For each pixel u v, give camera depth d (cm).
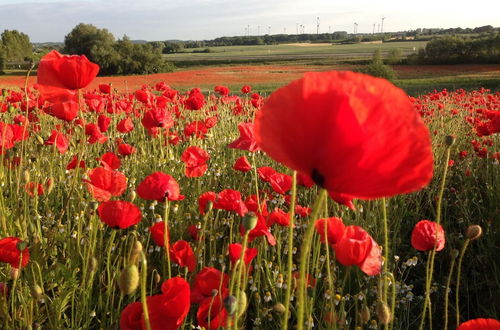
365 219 436
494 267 370
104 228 348
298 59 10238
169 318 150
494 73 5941
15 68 6850
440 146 678
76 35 7769
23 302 232
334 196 128
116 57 7225
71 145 507
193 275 274
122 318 151
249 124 284
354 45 16700
